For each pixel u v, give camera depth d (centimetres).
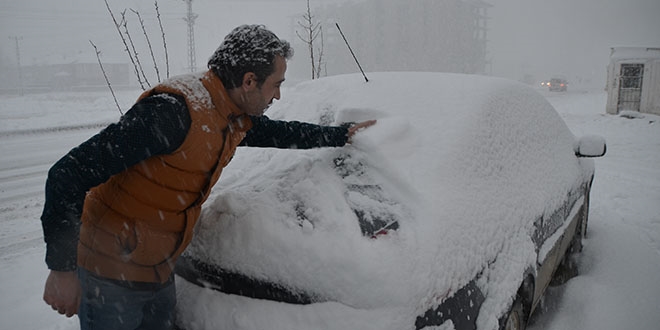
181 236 168
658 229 479
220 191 208
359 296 156
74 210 142
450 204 192
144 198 156
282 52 164
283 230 171
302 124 215
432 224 179
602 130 1308
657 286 335
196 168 159
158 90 155
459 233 188
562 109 2070
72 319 327
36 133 1361
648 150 979
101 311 162
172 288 180
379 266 156
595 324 291
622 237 431
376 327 153
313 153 223
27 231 551
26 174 852
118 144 140
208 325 177
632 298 318
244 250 174
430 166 205
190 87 158
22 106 2189
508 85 296
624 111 1606
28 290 383
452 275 176
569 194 324
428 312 164
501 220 219
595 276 353
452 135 223
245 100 165
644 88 1623
